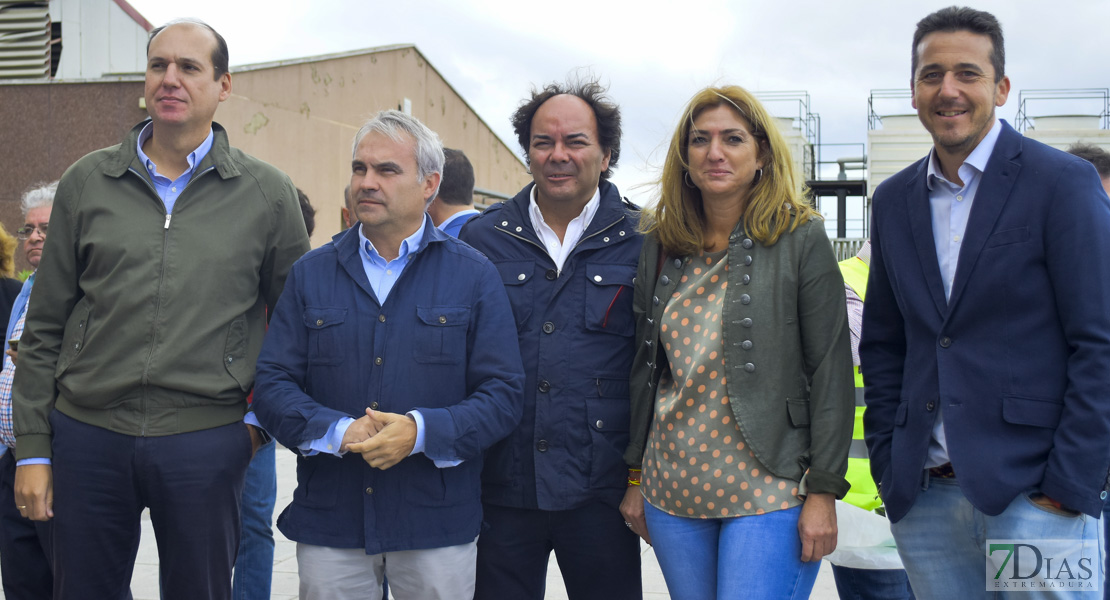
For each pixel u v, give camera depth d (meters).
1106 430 2.16
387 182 2.66
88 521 2.78
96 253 2.76
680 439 2.57
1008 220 2.31
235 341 2.85
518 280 2.93
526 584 2.96
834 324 2.52
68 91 9.19
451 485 2.67
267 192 2.99
